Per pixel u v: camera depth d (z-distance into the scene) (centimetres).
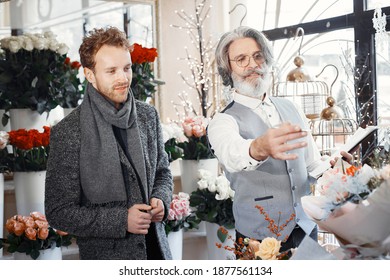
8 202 339
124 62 204
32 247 280
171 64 475
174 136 348
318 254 131
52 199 204
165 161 232
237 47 209
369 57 386
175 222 305
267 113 218
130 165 208
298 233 216
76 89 374
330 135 392
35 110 346
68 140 205
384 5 373
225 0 488
